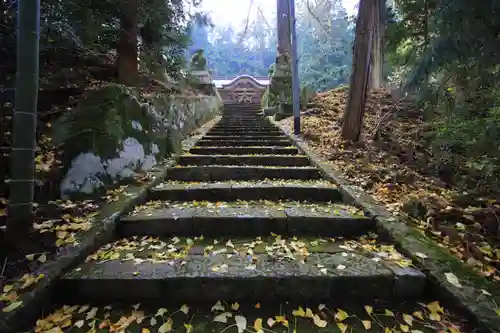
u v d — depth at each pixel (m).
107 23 3.98
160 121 3.45
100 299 1.38
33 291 1.22
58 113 2.86
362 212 2.17
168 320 1.27
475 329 1.15
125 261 1.56
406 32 4.17
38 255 1.45
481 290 1.29
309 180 3.09
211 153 4.07
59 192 2.06
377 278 1.42
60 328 1.18
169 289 1.39
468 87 2.10
